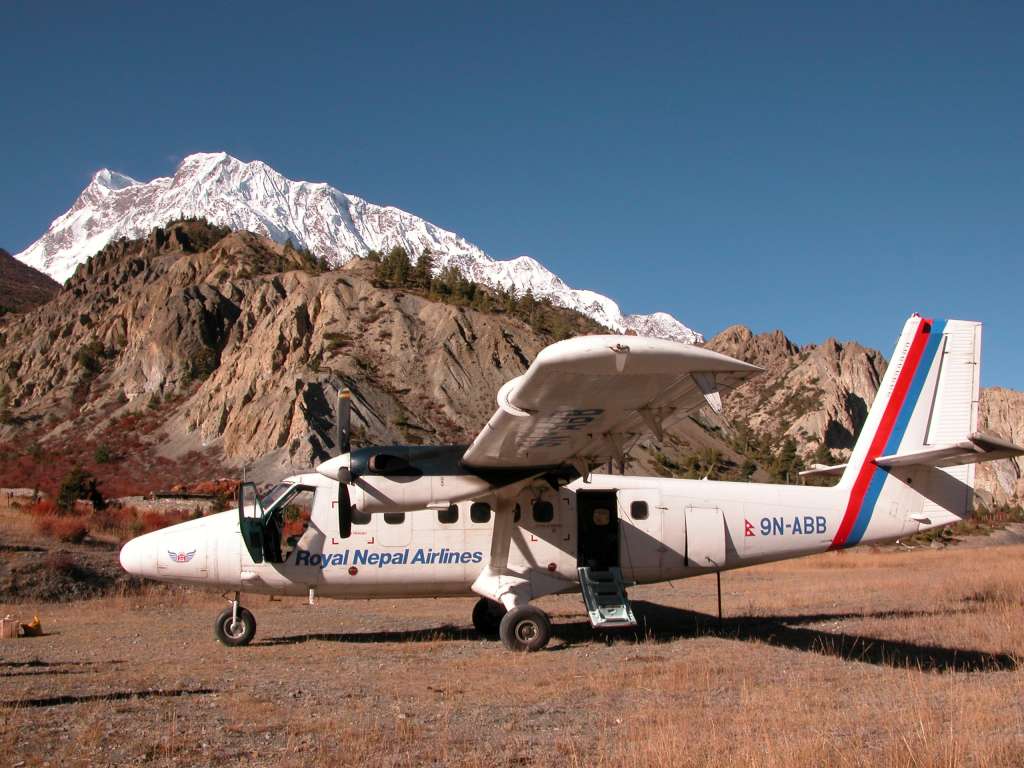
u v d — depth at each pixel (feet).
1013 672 29.94
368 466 37.60
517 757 19.85
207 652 37.55
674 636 40.98
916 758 18.62
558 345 25.09
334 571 40.81
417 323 394.52
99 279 556.51
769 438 596.70
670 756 19.26
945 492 44.73
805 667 31.60
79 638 42.39
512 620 37.58
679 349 24.44
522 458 36.40
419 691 27.84
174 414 379.14
